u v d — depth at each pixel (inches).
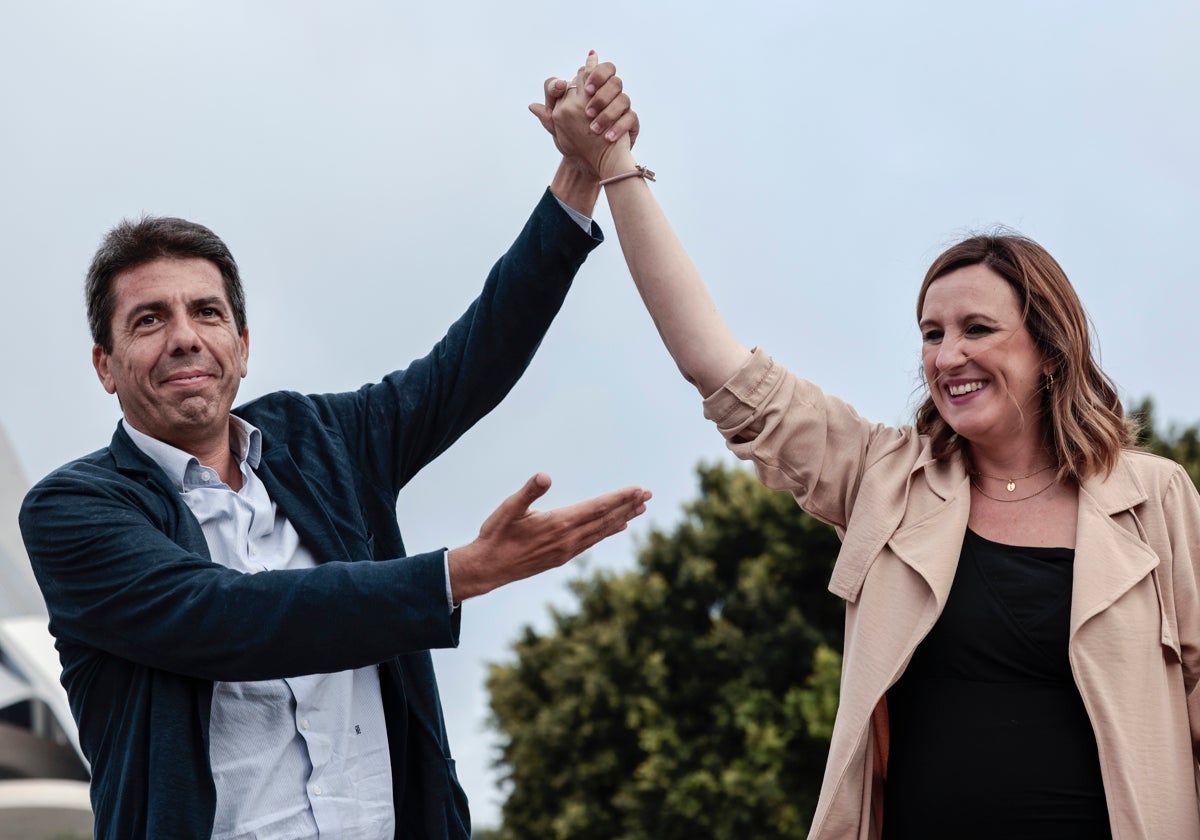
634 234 134.8
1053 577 120.6
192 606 114.4
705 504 733.9
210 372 127.4
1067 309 125.3
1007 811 116.6
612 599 713.6
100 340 129.6
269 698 121.7
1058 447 124.6
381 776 126.6
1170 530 122.6
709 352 132.2
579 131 137.2
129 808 116.0
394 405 140.0
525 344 140.8
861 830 120.5
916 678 122.6
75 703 123.0
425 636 113.7
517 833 705.0
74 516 120.2
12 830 621.0
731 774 619.2
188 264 129.3
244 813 119.3
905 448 131.6
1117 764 114.4
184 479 127.8
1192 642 120.5
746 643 660.1
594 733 677.9
